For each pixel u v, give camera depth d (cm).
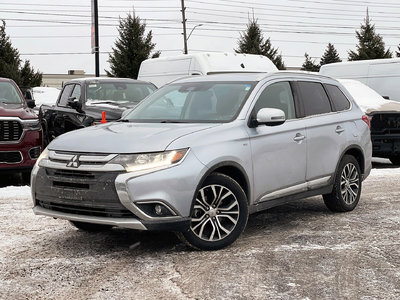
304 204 764
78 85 1125
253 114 568
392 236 571
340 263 479
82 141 513
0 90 1067
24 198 789
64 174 500
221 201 523
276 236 577
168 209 479
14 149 903
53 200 507
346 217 671
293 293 406
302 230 604
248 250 520
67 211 505
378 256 499
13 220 654
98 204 479
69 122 1060
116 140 502
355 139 705
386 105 1210
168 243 549
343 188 696
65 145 516
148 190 470
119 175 471
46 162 516
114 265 478
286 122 607
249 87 594
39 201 530
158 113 607
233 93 591
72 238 573
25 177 981
